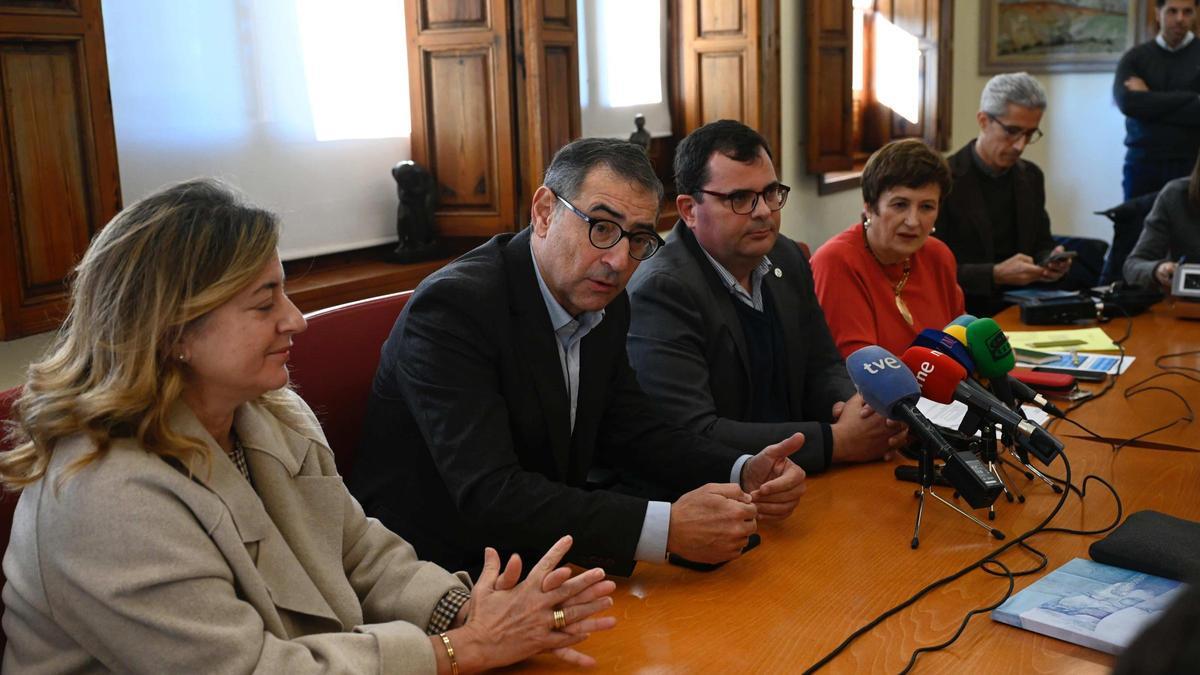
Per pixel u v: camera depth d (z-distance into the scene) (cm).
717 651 143
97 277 132
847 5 539
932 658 139
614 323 207
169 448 133
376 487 200
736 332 247
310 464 158
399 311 229
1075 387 260
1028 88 412
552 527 171
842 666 138
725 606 156
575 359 202
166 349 133
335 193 354
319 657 134
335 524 157
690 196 246
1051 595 151
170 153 304
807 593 159
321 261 353
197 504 133
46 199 237
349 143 356
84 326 132
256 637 131
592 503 171
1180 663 45
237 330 135
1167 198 396
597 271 185
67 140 240
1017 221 436
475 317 186
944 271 316
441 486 197
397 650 138
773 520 186
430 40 358
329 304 323
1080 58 718
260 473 151
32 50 233
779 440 216
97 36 243
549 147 364
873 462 217
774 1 489
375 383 203
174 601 127
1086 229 741
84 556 126
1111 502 190
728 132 241
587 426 203
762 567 169
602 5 460
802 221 560
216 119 316
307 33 341
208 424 144
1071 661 136
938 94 669
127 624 126
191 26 308
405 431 197
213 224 133
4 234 229
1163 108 575
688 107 504
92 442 129
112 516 126
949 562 168
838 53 540
